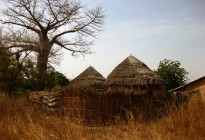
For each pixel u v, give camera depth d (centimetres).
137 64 2056
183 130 613
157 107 1310
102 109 1326
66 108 1355
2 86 2356
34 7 3588
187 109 680
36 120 648
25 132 566
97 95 1339
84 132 619
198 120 634
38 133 560
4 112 708
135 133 604
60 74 2706
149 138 593
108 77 2103
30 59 2614
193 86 2555
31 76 2577
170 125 644
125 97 1373
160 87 1962
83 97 1338
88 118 1308
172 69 3397
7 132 572
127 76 1970
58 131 598
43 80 2614
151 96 1379
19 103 811
